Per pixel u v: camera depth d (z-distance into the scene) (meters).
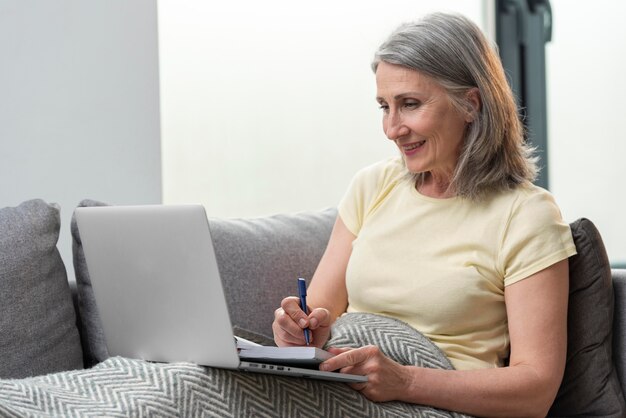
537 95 3.81
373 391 1.75
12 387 1.51
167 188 3.13
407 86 1.97
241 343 1.75
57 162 2.81
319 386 1.71
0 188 2.76
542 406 1.85
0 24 2.75
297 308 1.88
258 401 1.64
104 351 2.12
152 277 1.67
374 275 2.08
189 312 1.63
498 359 2.01
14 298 1.96
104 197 2.88
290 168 3.33
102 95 2.86
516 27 3.81
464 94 1.99
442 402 1.80
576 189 3.80
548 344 1.88
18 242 2.00
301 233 2.41
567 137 3.80
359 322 1.94
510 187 2.02
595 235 1.97
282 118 3.30
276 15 3.27
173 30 3.11
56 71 2.81
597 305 1.95
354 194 2.24
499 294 1.98
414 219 2.08
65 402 1.52
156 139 2.93
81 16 2.83
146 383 1.58
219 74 3.20
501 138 2.01
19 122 2.77
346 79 3.38
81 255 2.14
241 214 3.26
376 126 3.44
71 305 2.08
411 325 2.01
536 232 1.94
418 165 2.01
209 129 3.19
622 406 1.94
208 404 1.60
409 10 3.47
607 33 3.75
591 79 3.77
